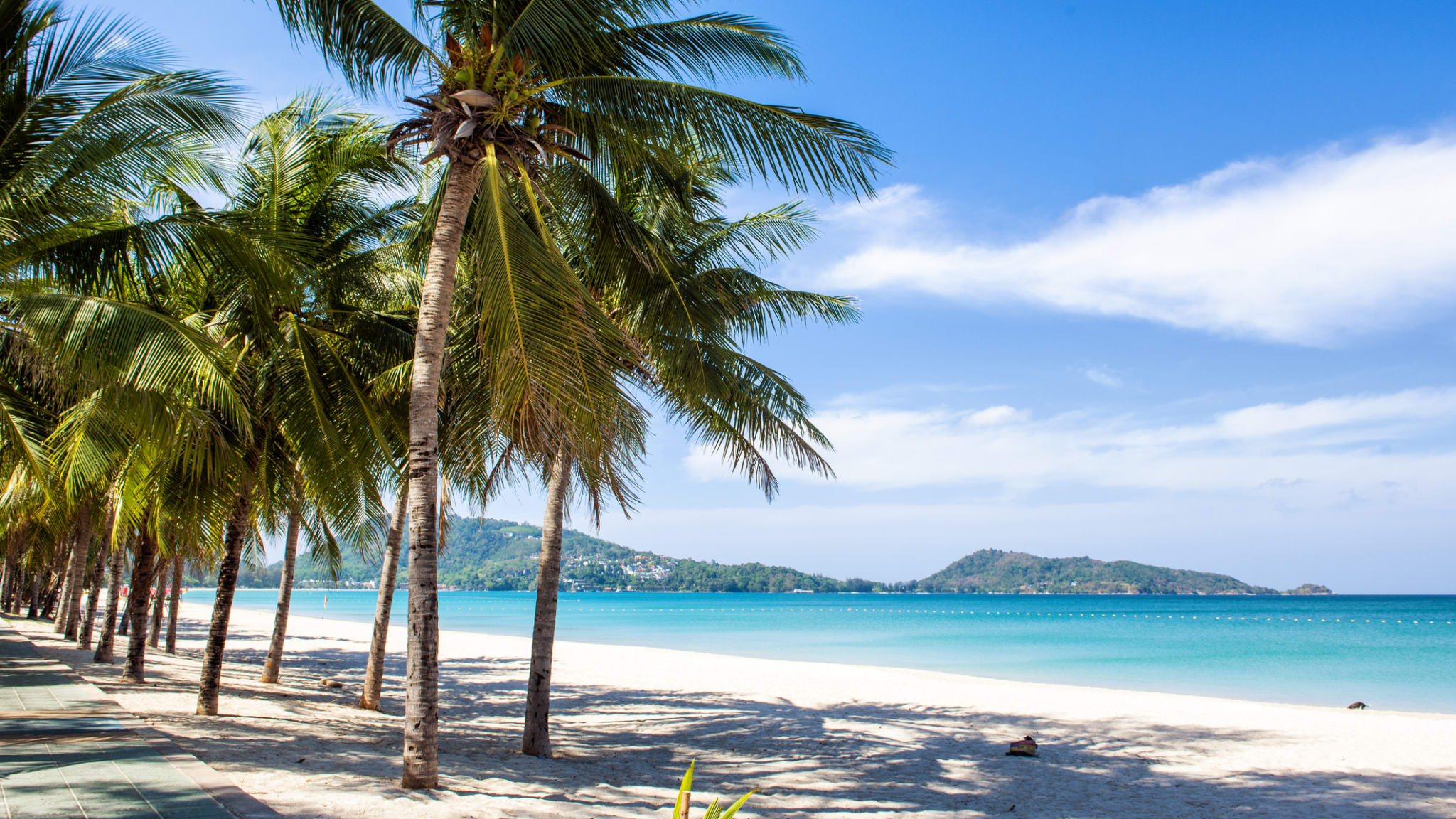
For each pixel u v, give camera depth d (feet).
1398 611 354.74
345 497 35.19
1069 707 55.47
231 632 127.54
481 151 23.80
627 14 24.07
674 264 31.55
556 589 36.09
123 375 24.90
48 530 75.61
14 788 18.31
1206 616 304.91
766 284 36.96
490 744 37.22
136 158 27.14
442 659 89.35
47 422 36.32
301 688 54.44
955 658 119.24
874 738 43.39
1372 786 32.73
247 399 33.71
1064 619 281.54
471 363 31.48
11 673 40.96
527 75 24.44
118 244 27.76
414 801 21.26
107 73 27.61
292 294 31.83
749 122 24.06
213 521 36.45
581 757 35.76
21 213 26.50
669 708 53.67
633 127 25.30
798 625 231.50
